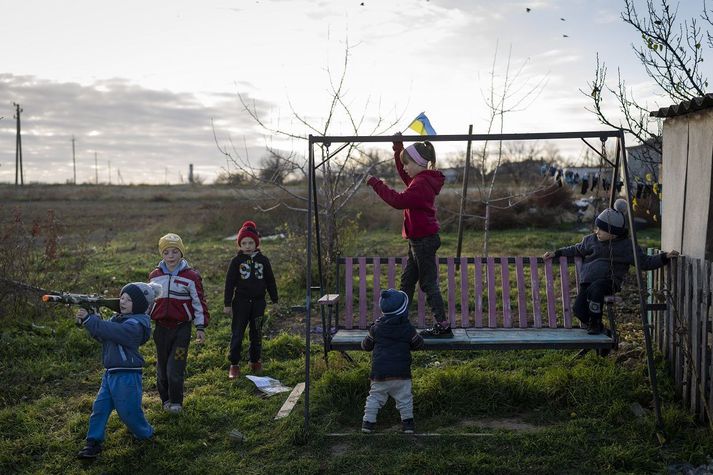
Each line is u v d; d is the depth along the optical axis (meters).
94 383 7.32
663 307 6.34
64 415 6.36
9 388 7.03
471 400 6.18
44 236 16.56
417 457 5.16
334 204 11.98
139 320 5.66
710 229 5.90
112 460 5.39
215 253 16.80
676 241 6.64
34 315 9.41
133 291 5.70
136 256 16.19
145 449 5.55
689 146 6.34
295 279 11.70
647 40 8.17
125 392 5.52
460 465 5.03
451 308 7.36
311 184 5.92
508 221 21.19
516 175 25.84
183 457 5.43
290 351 8.29
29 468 5.33
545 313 9.87
